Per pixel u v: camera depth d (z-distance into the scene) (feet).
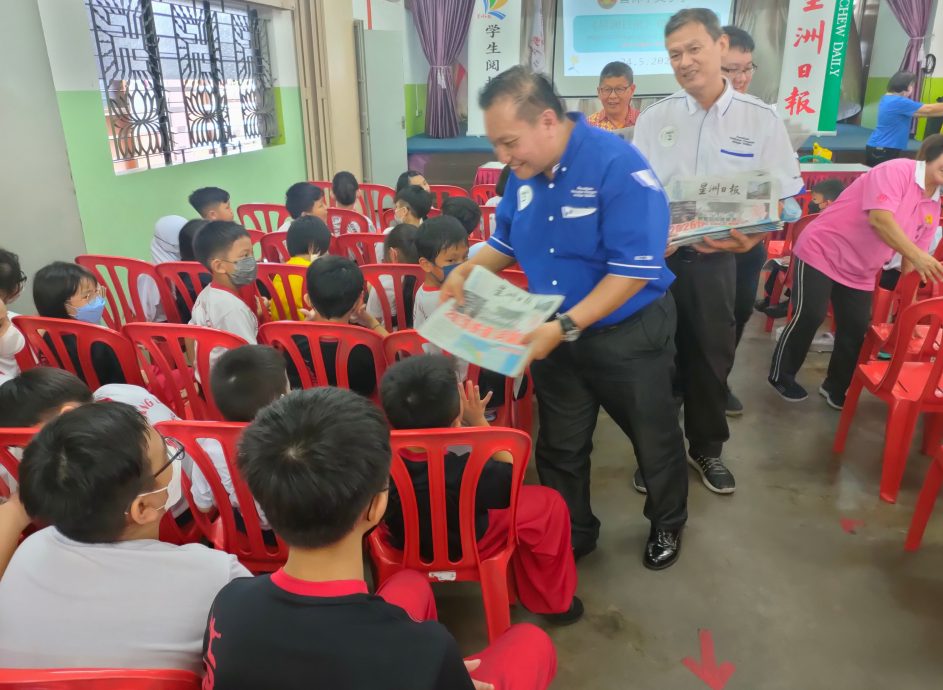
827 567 6.10
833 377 8.98
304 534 2.43
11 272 6.54
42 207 9.53
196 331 5.87
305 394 2.64
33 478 2.89
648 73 27.30
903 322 6.49
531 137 4.17
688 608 5.66
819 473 7.57
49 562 2.94
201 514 4.77
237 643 2.36
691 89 6.07
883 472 6.97
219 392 4.61
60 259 9.89
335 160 20.26
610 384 5.21
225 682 2.36
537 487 5.08
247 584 2.53
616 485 7.46
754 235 5.94
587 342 5.06
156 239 10.74
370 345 5.99
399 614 2.41
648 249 4.37
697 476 7.52
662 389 5.32
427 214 10.68
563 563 5.06
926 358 7.65
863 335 8.56
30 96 9.20
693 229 5.86
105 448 2.90
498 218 5.30
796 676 4.98
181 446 3.67
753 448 8.12
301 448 2.41
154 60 12.87
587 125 4.44
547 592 5.10
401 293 7.79
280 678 2.29
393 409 4.36
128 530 3.05
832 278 8.28
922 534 6.23
